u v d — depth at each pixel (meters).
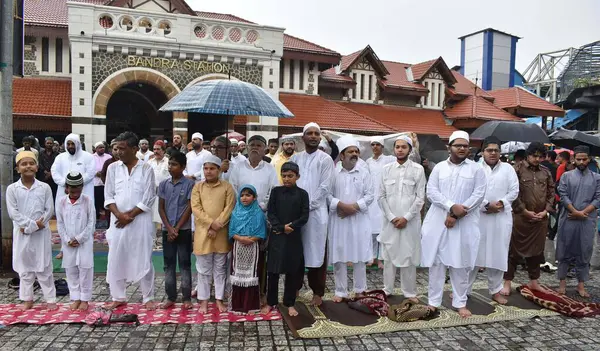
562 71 33.91
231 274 6.03
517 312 6.22
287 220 5.75
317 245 6.14
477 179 6.03
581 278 7.11
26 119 16.44
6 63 7.64
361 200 6.36
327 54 22.27
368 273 8.36
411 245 6.46
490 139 6.79
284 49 21.41
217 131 19.83
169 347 5.01
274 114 6.43
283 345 5.12
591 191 6.94
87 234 6.01
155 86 17.22
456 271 6.11
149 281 6.15
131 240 5.99
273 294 6.00
